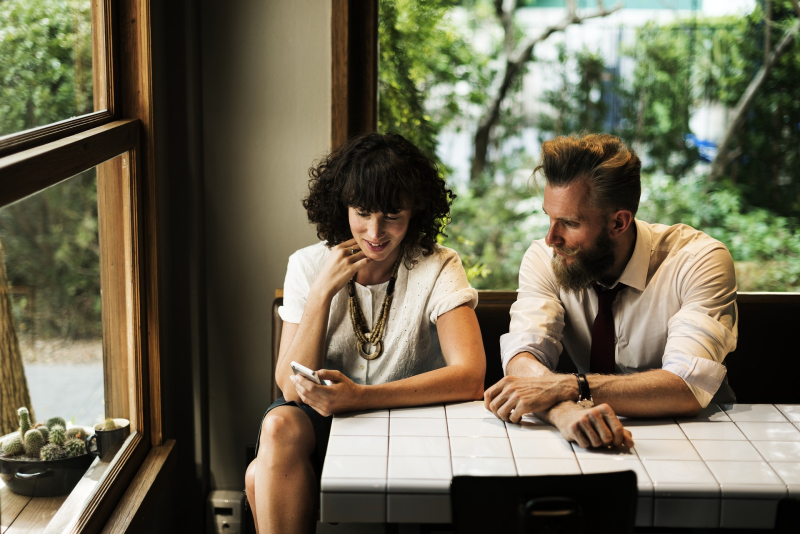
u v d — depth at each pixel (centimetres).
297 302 192
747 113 654
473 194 696
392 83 284
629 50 699
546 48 711
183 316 241
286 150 242
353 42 240
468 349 178
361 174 173
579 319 197
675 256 184
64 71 174
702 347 162
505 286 651
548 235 174
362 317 189
